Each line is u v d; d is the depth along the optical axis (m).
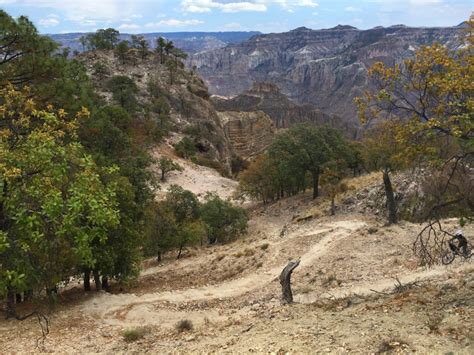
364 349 10.35
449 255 20.33
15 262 9.23
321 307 15.57
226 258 33.78
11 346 15.98
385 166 29.75
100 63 134.38
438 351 9.54
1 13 21.11
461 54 11.66
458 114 11.17
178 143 109.69
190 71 158.50
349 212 39.16
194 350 13.01
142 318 20.41
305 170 54.16
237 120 196.88
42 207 8.62
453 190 14.25
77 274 26.23
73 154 10.74
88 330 18.30
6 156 9.31
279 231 40.72
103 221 9.41
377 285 19.52
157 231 37.94
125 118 64.31
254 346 11.88
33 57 22.12
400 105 12.28
